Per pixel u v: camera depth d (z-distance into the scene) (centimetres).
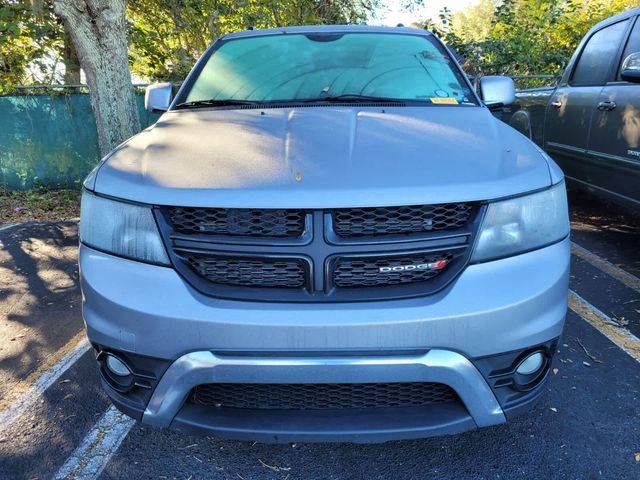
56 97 720
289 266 180
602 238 479
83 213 204
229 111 268
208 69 320
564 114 481
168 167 201
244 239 180
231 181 186
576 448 227
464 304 177
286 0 904
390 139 216
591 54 468
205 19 860
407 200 179
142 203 187
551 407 253
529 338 183
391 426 181
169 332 178
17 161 738
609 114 403
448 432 184
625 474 212
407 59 316
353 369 175
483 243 184
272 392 187
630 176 382
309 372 175
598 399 258
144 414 190
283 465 221
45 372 290
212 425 185
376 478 214
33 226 583
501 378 185
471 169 194
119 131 549
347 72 304
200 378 179
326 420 184
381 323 172
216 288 182
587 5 1047
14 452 229
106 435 239
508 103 325
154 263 186
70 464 222
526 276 185
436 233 182
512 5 985
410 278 183
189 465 222
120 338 185
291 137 220
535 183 196
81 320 352
